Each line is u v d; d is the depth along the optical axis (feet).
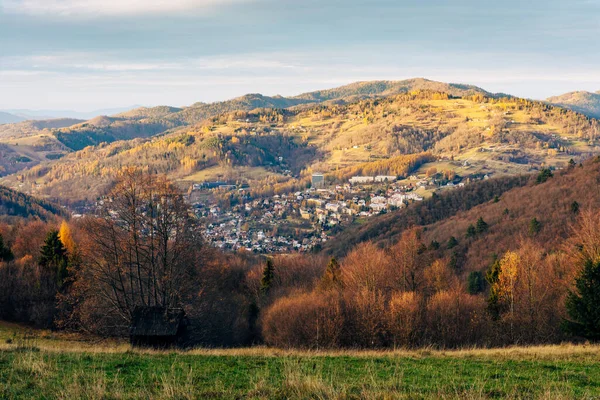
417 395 33.37
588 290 79.20
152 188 98.12
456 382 40.88
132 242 95.35
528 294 116.88
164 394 32.71
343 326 111.55
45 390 34.22
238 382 39.52
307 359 54.95
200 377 41.88
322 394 32.73
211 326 119.65
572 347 67.92
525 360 55.42
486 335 112.16
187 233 102.63
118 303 98.89
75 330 115.96
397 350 68.23
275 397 32.55
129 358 52.47
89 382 36.60
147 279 104.83
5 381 37.04
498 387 37.88
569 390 37.45
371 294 120.88
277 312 128.67
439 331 108.99
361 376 42.80
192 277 110.52
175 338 78.69
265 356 57.88
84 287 99.35
